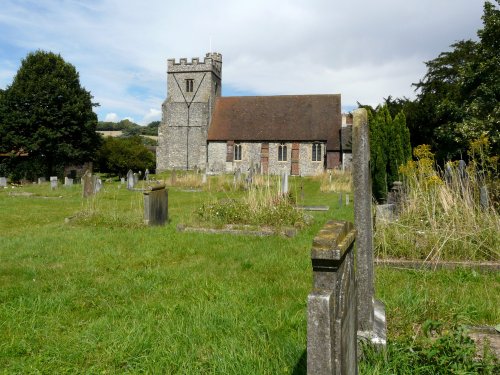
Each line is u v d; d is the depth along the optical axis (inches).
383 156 632.4
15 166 1492.4
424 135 1093.8
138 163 1694.1
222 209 433.1
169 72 1953.7
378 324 141.0
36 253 295.9
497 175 381.1
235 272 242.4
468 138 738.8
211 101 1930.4
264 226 396.8
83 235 368.2
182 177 1120.8
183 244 330.6
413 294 182.5
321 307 80.4
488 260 253.9
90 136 1565.0
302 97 1879.9
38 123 1440.7
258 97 1935.3
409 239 272.7
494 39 811.4
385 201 616.1
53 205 661.3
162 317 167.5
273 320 163.6
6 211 579.8
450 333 136.3
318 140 1744.6
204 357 135.0
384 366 121.9
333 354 82.4
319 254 85.4
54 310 182.4
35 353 143.1
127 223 419.5
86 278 231.3
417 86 1273.4
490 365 115.1
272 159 1804.9
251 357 129.3
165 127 1958.7
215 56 2031.3
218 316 164.4
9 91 1440.7
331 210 591.8
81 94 1528.1
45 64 1478.8
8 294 201.0
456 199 303.1
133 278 232.4
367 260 136.6
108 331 154.9
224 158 1859.0
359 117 141.6
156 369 127.7
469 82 831.1
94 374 127.9
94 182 835.4
